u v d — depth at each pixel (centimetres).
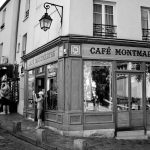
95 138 1004
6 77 1705
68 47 1038
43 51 1260
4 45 1986
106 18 1149
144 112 1134
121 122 1089
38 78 1336
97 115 1051
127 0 1171
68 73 1032
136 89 1135
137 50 1140
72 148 777
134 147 885
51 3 1178
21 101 1633
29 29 1541
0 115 1555
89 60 1069
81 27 1068
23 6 1712
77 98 1033
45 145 801
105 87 1084
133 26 1165
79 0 1079
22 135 949
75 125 1016
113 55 1095
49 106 1183
